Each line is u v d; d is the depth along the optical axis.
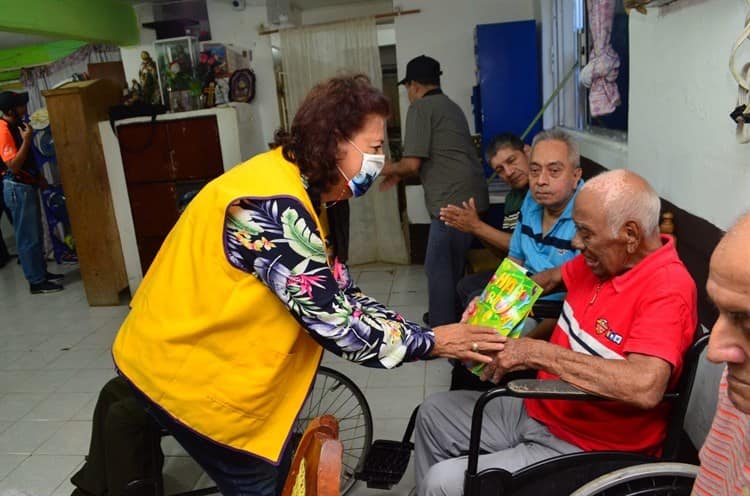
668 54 1.81
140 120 4.12
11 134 4.66
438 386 2.83
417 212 4.77
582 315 1.50
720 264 0.76
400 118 4.88
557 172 1.96
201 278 1.23
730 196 1.45
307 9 5.41
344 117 1.20
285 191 1.17
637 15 2.07
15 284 5.23
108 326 4.04
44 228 5.96
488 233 2.45
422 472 1.69
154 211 4.31
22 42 7.18
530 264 2.13
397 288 4.31
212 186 1.24
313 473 0.81
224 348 1.26
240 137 4.22
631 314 1.36
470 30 4.43
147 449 1.77
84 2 4.17
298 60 4.60
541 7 3.92
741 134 1.30
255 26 4.73
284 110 4.83
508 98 4.01
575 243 1.45
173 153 4.19
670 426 1.33
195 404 1.29
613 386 1.24
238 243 1.18
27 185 4.69
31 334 3.97
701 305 1.65
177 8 4.78
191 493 1.95
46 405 2.97
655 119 1.95
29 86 7.54
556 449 1.45
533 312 1.92
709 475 0.99
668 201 1.87
